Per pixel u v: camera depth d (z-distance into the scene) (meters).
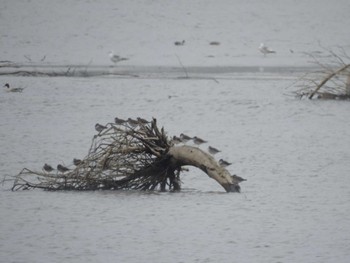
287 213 26.73
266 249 22.84
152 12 108.56
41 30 101.19
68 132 42.69
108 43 97.25
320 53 92.88
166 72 76.00
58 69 77.62
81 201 28.31
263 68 79.88
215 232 24.50
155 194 29.45
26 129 43.53
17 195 29.30
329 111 49.78
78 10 108.19
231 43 98.69
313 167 34.41
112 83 64.38
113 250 22.73
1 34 98.88
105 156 29.45
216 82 66.00
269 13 111.00
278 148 38.75
